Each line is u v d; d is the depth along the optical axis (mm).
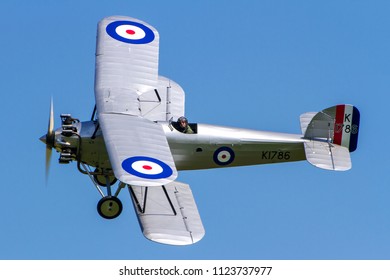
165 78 106500
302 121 101438
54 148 95625
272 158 99562
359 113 99125
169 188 94188
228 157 98375
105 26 106562
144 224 88438
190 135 96750
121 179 81562
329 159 96750
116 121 90625
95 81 98562
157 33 107438
